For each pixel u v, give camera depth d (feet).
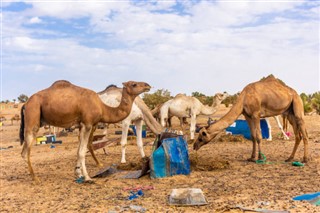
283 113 40.57
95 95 34.45
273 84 39.70
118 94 43.32
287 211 21.52
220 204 23.94
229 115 38.91
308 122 103.35
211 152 49.52
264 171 34.83
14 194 30.55
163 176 33.68
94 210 24.22
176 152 34.30
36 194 30.12
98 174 36.17
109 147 62.90
